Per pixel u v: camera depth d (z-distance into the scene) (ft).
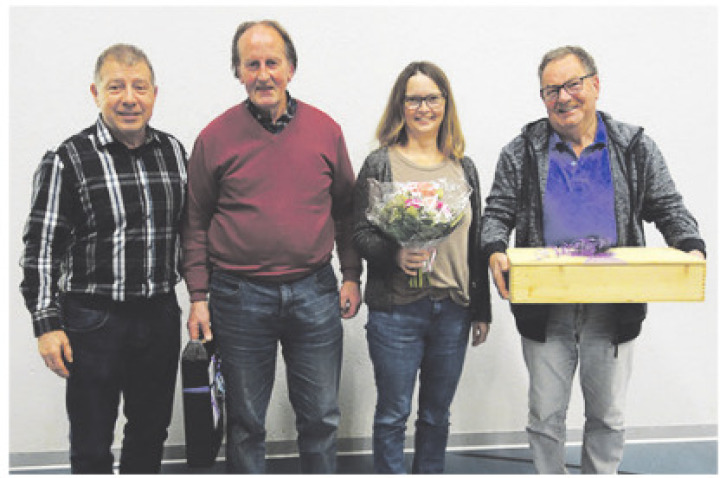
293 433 8.75
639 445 8.87
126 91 5.81
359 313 8.63
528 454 8.70
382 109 8.31
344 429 8.76
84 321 6.07
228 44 8.08
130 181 6.01
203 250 6.53
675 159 8.65
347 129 8.31
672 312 8.91
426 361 6.78
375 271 6.57
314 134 6.30
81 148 5.93
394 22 8.23
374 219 6.20
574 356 6.67
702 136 8.63
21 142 8.00
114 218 5.97
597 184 6.29
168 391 6.64
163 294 6.34
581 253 6.13
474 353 8.84
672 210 6.37
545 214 6.38
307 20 8.13
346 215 6.90
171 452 8.60
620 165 6.28
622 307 6.32
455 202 6.20
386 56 8.25
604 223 6.30
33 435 8.43
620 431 6.75
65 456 8.49
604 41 8.43
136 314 6.19
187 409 6.83
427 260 6.33
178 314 6.56
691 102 8.57
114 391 6.36
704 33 8.48
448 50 8.32
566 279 5.90
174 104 8.09
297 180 6.16
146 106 5.95
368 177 6.44
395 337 6.52
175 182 6.25
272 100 6.02
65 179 5.88
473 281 6.63
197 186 6.34
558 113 6.20
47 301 5.91
